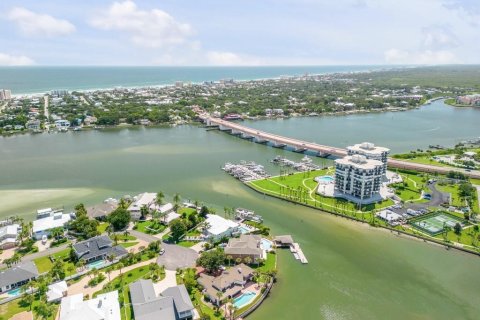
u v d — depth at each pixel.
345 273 153.75
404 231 188.62
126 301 130.50
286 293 139.88
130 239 176.75
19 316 122.19
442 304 136.25
